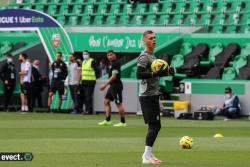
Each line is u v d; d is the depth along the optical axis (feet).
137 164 76.28
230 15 201.26
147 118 77.87
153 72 77.00
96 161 78.59
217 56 188.75
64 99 191.52
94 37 204.44
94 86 181.37
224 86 174.50
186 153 89.04
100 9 222.48
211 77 183.01
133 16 216.33
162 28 204.95
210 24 202.59
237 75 181.98
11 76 196.13
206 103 176.45
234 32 198.70
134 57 206.59
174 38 197.57
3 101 203.10
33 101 195.93
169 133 123.44
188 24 205.46
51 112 191.93
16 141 103.76
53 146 96.32
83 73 180.24
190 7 208.23
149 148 77.51
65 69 190.08
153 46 78.59
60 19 228.02
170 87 184.65
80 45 206.39
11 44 220.64
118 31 207.92
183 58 191.01
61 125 140.67
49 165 74.08
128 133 121.60
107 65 201.05
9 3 243.19
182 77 187.11
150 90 77.92
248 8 200.03
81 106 187.83
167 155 86.53
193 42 196.13
